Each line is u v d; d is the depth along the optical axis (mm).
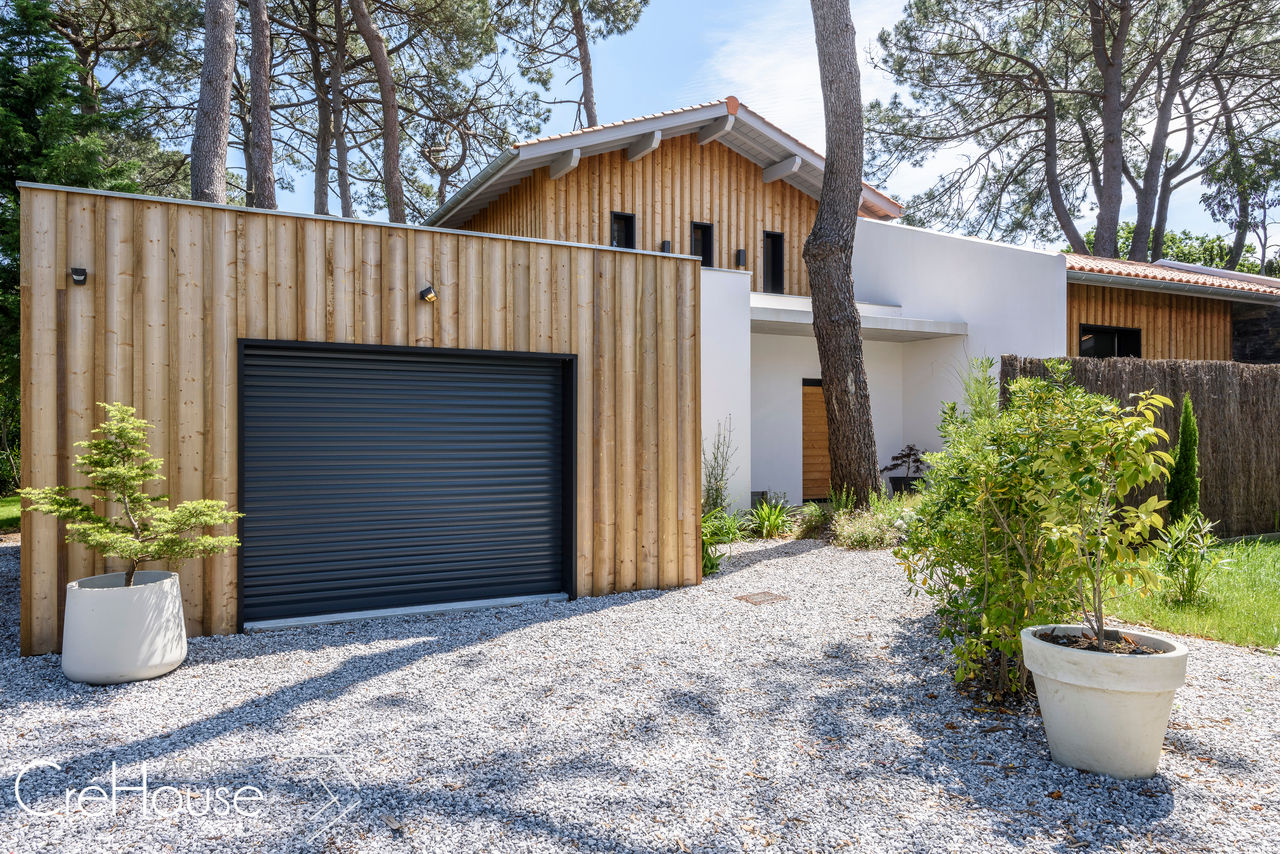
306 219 5207
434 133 20047
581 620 5375
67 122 10602
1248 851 2422
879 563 7324
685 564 6523
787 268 12625
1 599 6090
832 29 9117
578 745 3248
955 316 11953
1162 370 7816
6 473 13000
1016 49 18141
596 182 11039
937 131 19219
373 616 5414
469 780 2928
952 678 4074
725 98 11203
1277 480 8703
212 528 4914
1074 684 2939
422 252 5570
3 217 10016
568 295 6082
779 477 12250
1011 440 3520
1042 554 3582
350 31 18156
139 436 4184
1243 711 3580
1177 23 17109
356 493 5484
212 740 3305
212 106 10852
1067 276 10336
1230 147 18484
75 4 15750
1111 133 17734
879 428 12875
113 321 4684
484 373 5930
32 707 3699
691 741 3289
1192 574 5430
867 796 2795
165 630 4176
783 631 5043
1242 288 12055
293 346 5145
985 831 2553
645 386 6395
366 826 2600
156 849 2469
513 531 6043
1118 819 2623
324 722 3506
